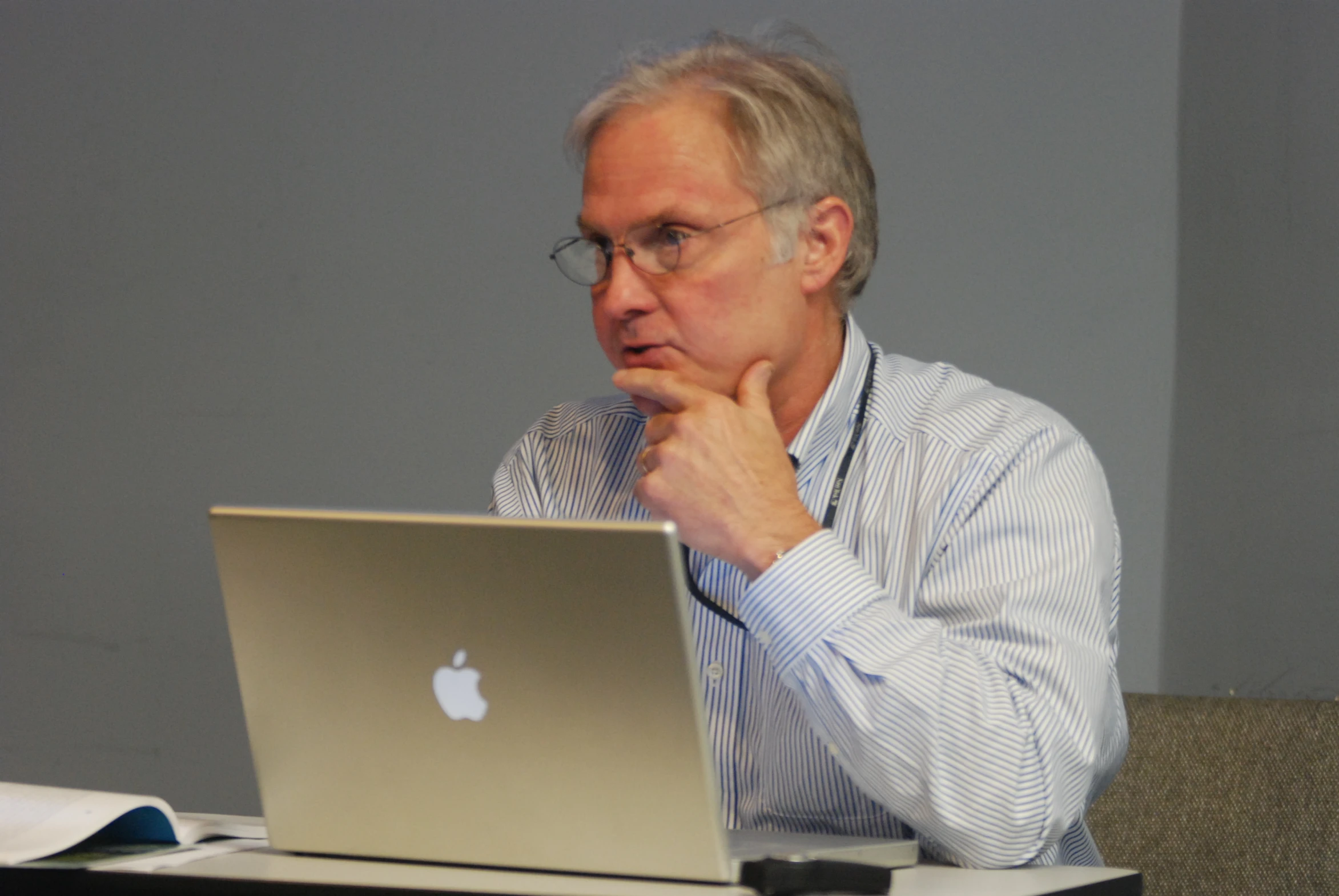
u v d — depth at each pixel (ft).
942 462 15.03
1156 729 17.69
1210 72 26.37
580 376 29.07
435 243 30.04
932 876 11.02
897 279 28.43
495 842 10.16
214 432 30.66
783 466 12.69
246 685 10.82
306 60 30.71
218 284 30.83
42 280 31.58
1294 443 23.82
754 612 12.15
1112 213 27.50
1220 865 16.67
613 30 29.35
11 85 31.86
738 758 14.74
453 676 10.00
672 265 14.16
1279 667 23.76
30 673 31.01
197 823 12.09
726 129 14.23
